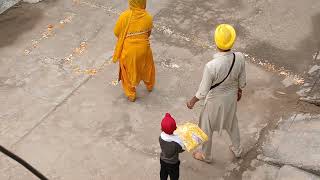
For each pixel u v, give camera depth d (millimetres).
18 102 11539
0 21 14141
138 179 9648
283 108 10945
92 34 13500
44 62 12664
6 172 9891
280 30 13188
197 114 11000
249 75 11883
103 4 14539
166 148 8094
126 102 11391
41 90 11852
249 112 10922
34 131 10797
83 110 11250
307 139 9930
